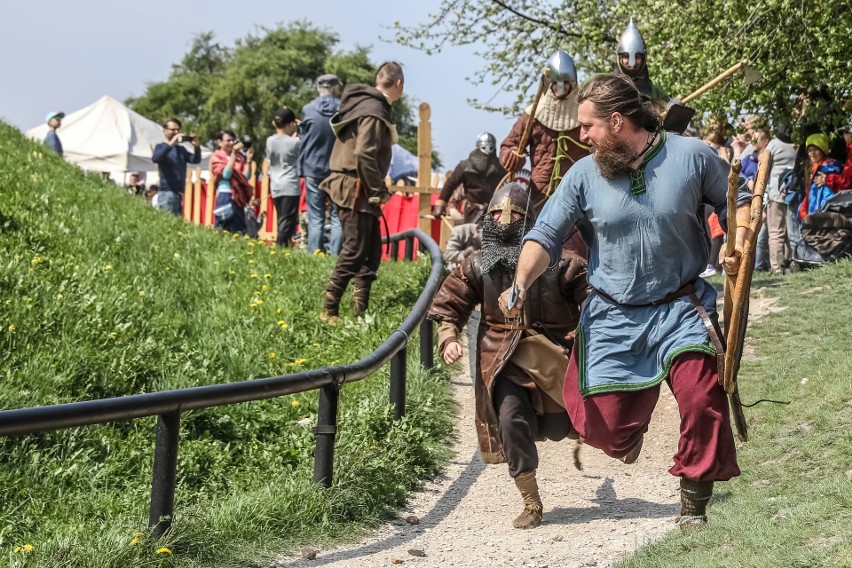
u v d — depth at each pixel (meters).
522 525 7.20
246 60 87.38
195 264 13.57
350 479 7.63
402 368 9.47
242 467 8.77
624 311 5.72
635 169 5.60
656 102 6.85
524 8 25.05
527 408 7.21
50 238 12.47
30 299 10.05
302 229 22.23
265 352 11.43
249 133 85.19
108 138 35.78
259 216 23.97
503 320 7.25
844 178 15.79
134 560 6.02
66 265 11.70
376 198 12.16
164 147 20.20
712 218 12.23
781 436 8.48
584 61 22.75
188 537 6.33
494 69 25.19
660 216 5.57
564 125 10.52
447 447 9.54
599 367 5.75
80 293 10.82
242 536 6.66
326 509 7.18
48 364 9.21
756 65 17.11
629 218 5.61
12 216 12.43
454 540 6.96
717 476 5.53
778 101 17.72
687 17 17.83
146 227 14.42
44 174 15.19
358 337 12.05
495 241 7.27
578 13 22.36
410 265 16.03
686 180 5.57
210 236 15.09
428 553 6.59
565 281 7.16
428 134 19.48
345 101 12.18
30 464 7.97
